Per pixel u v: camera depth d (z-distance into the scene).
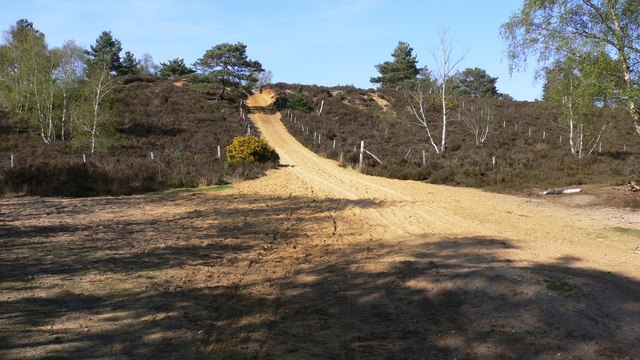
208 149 29.83
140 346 4.47
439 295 5.69
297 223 11.24
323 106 52.81
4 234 9.82
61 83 35.44
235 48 53.88
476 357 4.24
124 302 5.68
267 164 24.52
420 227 10.31
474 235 9.20
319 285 6.39
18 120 36.59
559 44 14.80
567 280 5.81
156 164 22.23
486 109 35.88
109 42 69.25
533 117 43.41
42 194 17.67
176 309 5.48
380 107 53.50
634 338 4.46
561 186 17.91
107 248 8.57
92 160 24.84
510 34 15.88
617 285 5.77
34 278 6.59
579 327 4.68
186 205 14.51
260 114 51.16
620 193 14.89
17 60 38.03
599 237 9.15
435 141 33.69
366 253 8.02
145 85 54.66
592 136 26.67
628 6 13.50
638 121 14.73
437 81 31.31
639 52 13.80
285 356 4.32
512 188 18.33
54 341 4.54
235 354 4.35
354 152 27.38
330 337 4.74
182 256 8.04
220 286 6.38
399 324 5.02
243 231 10.32
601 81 14.13
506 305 5.22
